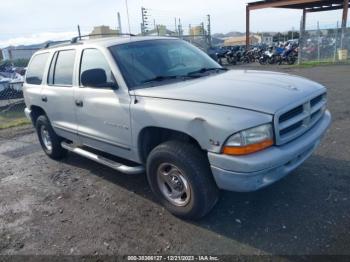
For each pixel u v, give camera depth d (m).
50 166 5.46
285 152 2.87
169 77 3.88
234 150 2.75
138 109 3.44
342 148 4.94
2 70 17.77
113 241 3.22
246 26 25.91
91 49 4.17
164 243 3.12
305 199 3.62
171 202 3.52
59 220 3.69
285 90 3.20
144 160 3.77
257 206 3.58
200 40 21.69
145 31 15.63
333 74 13.59
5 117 10.59
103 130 4.05
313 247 2.87
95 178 4.76
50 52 5.17
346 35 19.22
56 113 4.95
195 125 2.95
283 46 22.30
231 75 3.89
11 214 3.93
